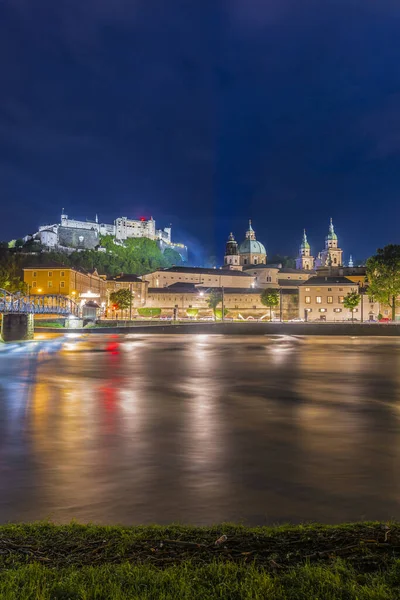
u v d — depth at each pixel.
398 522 11.20
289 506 13.43
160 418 25.80
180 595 7.07
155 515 12.71
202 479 15.80
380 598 6.98
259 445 20.27
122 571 7.84
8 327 99.94
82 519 12.43
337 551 8.68
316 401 31.52
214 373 47.00
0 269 173.88
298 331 132.38
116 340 102.75
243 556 8.60
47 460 17.98
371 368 51.88
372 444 20.52
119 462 17.73
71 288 178.00
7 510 13.07
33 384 39.22
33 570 7.84
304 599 7.02
